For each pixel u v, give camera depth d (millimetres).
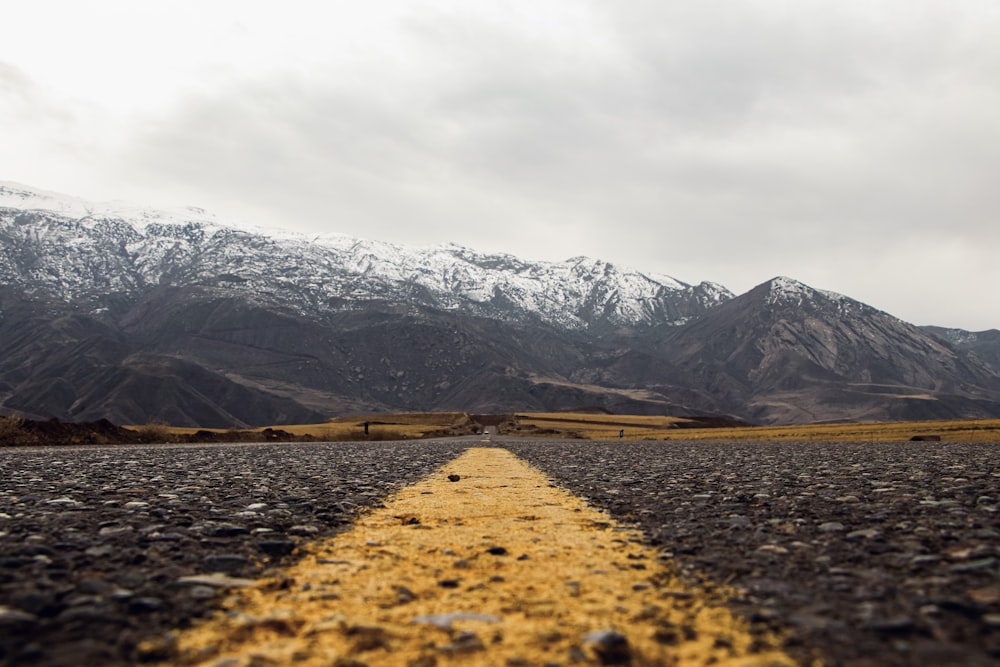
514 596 6594
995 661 4645
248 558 8180
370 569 7766
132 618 5754
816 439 76188
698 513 12164
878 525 10117
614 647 5039
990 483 15664
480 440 100688
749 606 6098
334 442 79625
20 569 7250
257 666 4730
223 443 63281
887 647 4941
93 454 35094
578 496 15484
